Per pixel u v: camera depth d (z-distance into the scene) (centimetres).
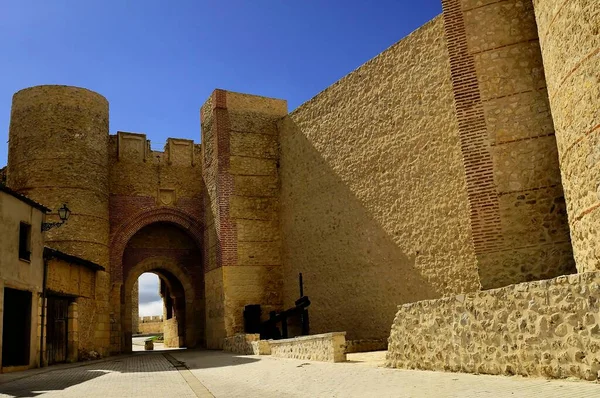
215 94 2289
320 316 1950
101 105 2481
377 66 1775
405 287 1598
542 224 1111
